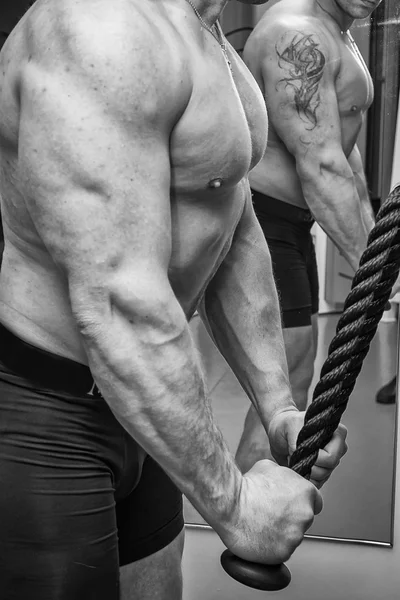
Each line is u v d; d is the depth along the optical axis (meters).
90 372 1.06
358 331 1.04
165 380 0.93
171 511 1.32
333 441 1.13
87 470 1.07
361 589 2.09
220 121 0.98
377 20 2.06
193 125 0.96
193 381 0.95
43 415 1.05
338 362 1.05
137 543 1.28
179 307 0.95
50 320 1.05
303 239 2.12
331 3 1.99
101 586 1.08
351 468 2.25
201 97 0.96
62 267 0.93
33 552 1.04
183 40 0.97
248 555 1.00
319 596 2.07
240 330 1.27
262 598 2.06
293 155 2.06
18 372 1.06
